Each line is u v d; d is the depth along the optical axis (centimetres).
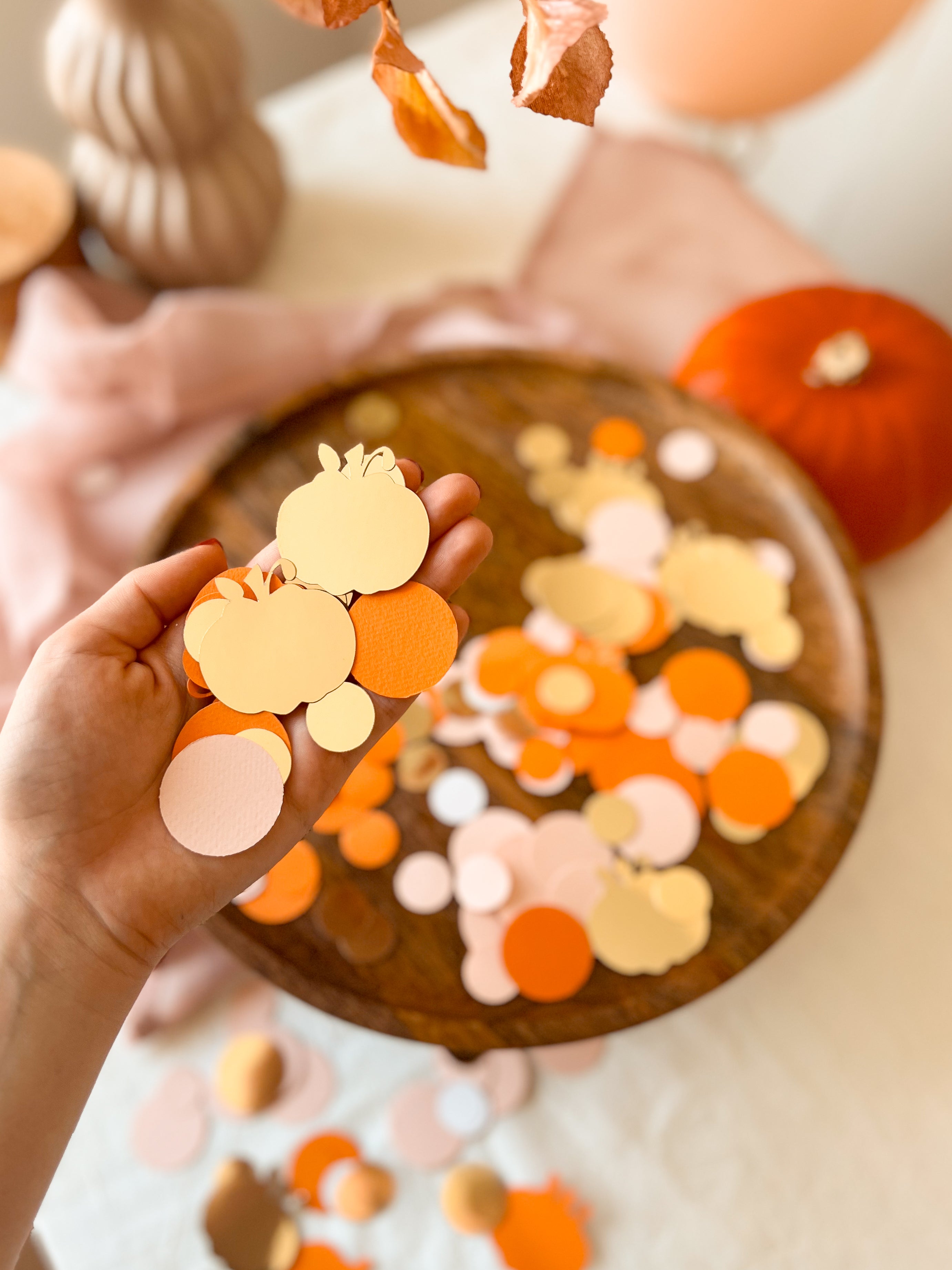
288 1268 34
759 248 49
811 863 35
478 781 36
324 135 53
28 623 42
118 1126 35
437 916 34
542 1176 35
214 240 47
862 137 63
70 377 44
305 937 34
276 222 50
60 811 27
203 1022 37
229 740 28
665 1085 36
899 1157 35
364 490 29
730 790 36
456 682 37
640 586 39
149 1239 34
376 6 21
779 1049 37
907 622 43
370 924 34
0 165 48
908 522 42
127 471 45
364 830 35
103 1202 34
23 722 27
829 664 38
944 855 39
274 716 28
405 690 28
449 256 51
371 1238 34
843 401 41
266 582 28
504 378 42
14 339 48
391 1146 35
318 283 51
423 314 47
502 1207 34
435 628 28
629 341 48
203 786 28
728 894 35
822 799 36
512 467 41
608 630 38
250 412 46
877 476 41
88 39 41
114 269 51
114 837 28
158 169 45
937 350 42
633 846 35
